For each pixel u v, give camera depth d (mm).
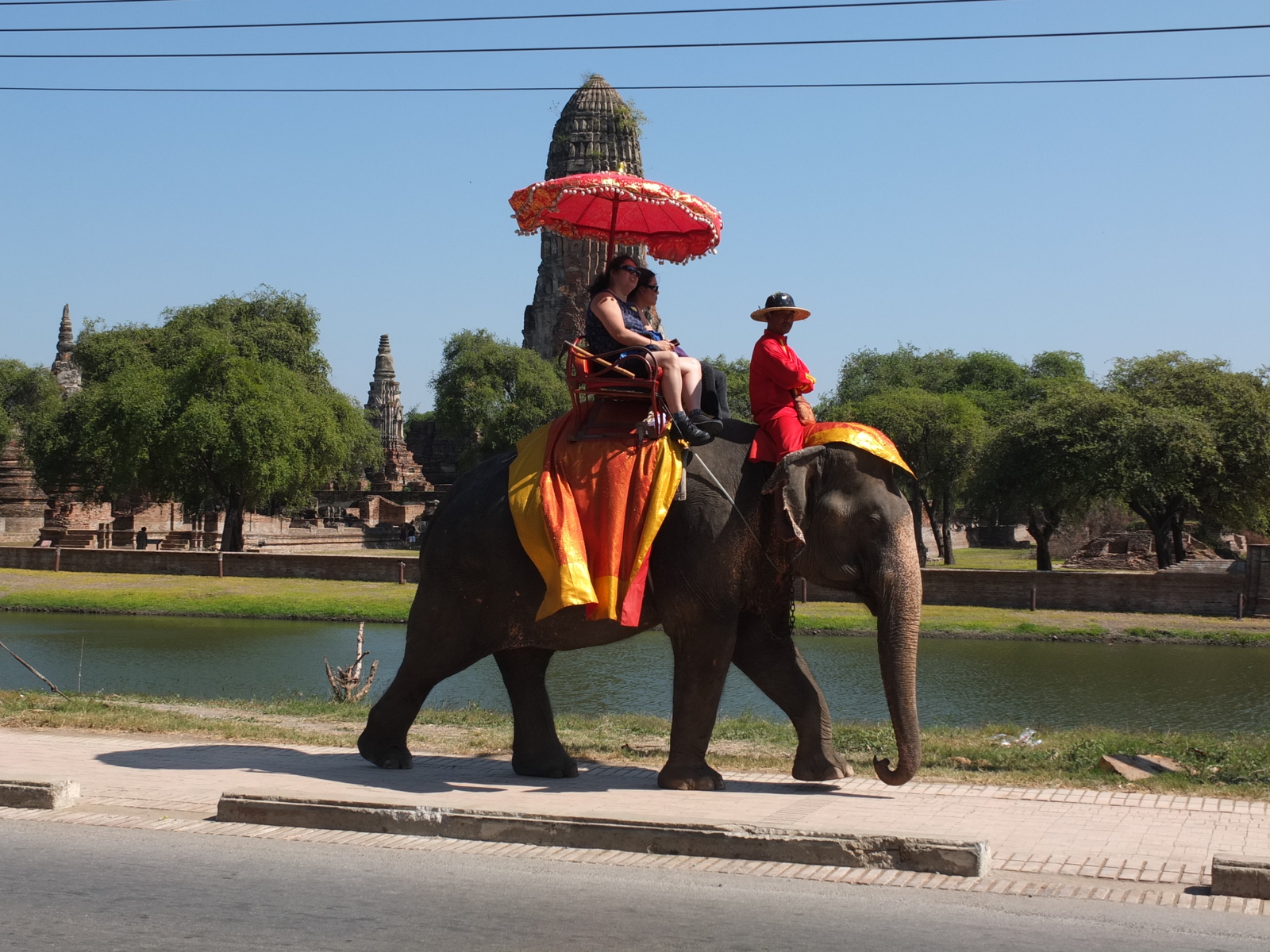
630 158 78000
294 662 28203
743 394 75500
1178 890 6184
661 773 8734
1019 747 11250
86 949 5434
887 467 8609
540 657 9555
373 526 87500
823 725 9109
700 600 8391
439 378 84812
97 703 13969
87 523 78000
